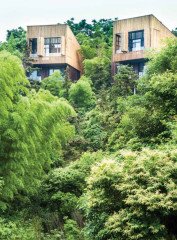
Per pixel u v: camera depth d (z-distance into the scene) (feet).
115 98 90.17
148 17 134.92
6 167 45.57
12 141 45.19
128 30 138.31
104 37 182.19
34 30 148.05
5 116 43.21
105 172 30.83
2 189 45.11
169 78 47.37
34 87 105.70
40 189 57.52
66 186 57.67
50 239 43.75
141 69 137.90
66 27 146.10
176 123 41.32
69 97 115.75
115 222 28.89
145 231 27.78
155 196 27.63
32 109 46.88
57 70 139.03
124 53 138.72
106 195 31.09
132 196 28.50
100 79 134.00
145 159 30.53
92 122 82.74
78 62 159.22
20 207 54.34
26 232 42.63
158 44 138.31
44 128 49.34
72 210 53.11
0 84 42.11
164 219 29.01
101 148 73.05
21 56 128.26
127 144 46.70
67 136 56.80
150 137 46.37
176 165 29.68
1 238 37.52
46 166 59.00
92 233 31.91
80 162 60.59
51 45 147.33
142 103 51.52
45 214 52.60
